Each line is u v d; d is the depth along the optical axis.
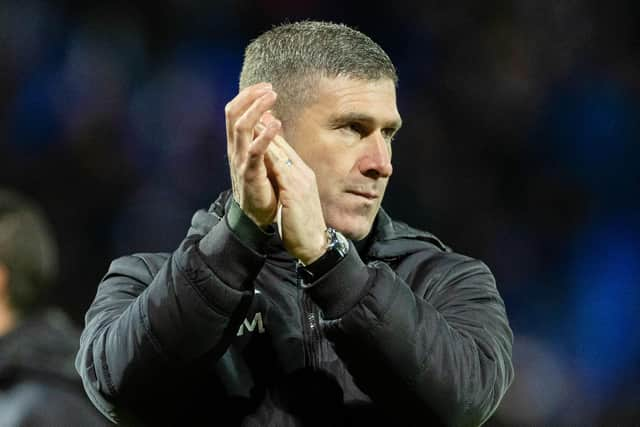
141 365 6.00
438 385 5.96
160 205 28.19
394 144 29.20
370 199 6.56
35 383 8.90
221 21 32.41
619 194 29.17
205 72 31.44
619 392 23.64
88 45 30.55
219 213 6.93
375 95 6.55
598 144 29.83
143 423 6.33
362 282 5.89
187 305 5.86
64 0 31.05
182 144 29.50
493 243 27.80
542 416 22.66
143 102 30.16
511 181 29.23
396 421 6.46
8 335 9.12
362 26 32.72
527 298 27.09
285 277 6.80
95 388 6.35
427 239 7.29
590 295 27.14
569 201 28.80
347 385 6.52
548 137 30.08
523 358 24.28
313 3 32.91
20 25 30.41
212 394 6.50
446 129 30.28
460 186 28.64
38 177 28.34
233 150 5.89
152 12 31.83
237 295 5.90
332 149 6.52
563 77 30.88
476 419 6.21
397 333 5.86
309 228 5.86
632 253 28.02
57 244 26.67
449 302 6.73
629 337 26.03
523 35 31.50
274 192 5.91
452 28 31.91
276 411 6.48
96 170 28.45
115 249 27.12
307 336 6.65
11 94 29.56
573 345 25.66
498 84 30.78
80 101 29.47
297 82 6.59
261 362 6.60
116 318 6.52
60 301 25.30
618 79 30.69
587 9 31.50
